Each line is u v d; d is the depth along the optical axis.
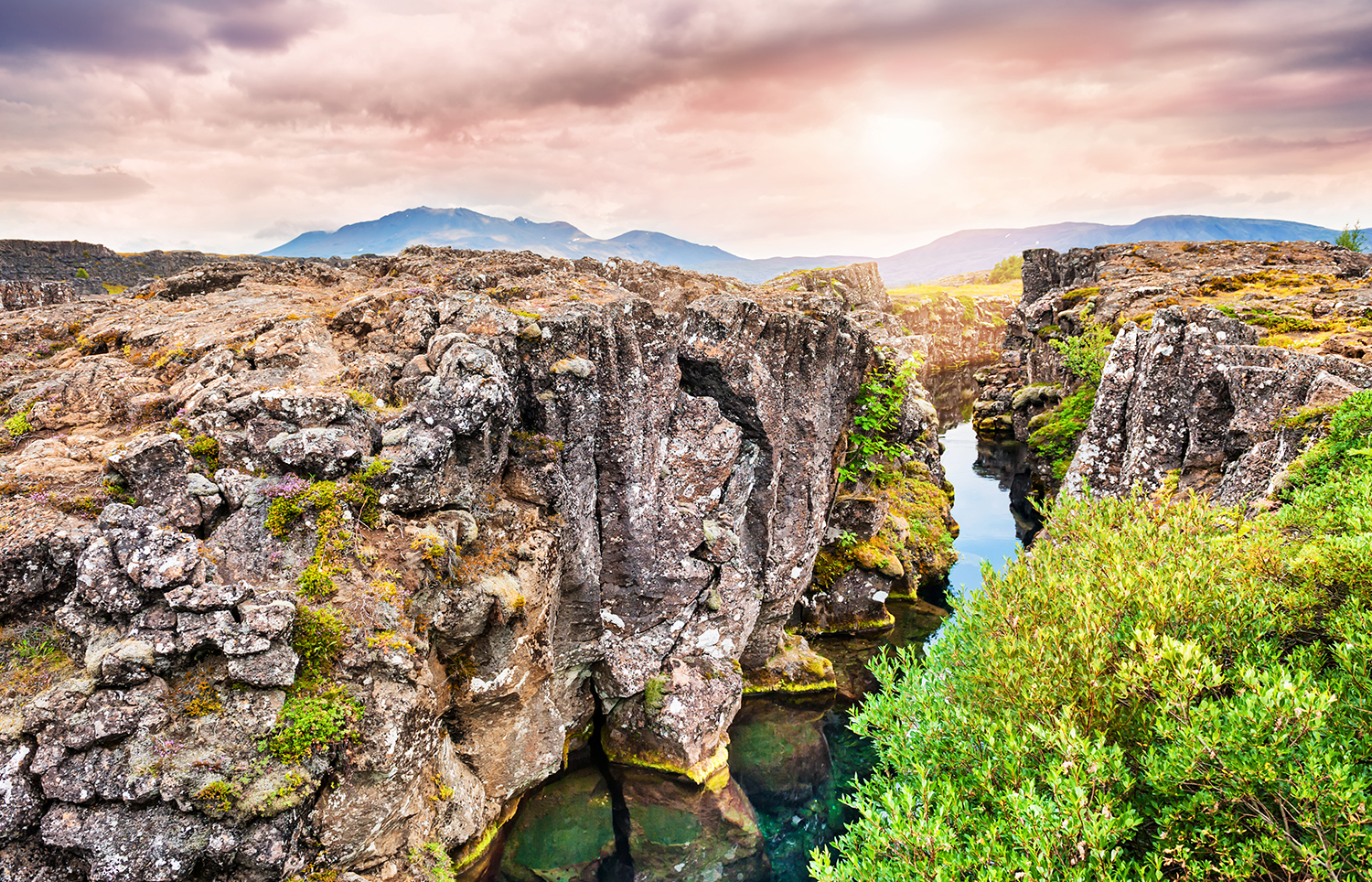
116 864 12.79
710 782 29.36
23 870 12.77
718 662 30.75
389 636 16.36
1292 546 16.20
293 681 14.86
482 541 21.25
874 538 44.62
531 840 26.12
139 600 14.25
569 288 28.88
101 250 49.91
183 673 14.30
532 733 24.27
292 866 14.17
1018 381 91.38
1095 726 14.41
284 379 20.81
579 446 24.92
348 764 15.48
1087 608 15.55
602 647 28.44
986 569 20.72
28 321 26.03
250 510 16.69
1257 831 11.59
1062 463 53.50
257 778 13.84
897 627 43.88
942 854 12.94
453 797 20.69
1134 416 37.31
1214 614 14.91
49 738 13.00
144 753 13.31
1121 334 39.69
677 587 29.16
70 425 19.02
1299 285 56.28
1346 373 27.91
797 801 30.39
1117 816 12.24
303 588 15.98
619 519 27.23
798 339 33.88
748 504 33.47
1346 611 13.77
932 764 15.83
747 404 30.89
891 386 48.12
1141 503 23.36
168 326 24.41
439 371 20.23
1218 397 33.00
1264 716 11.30
